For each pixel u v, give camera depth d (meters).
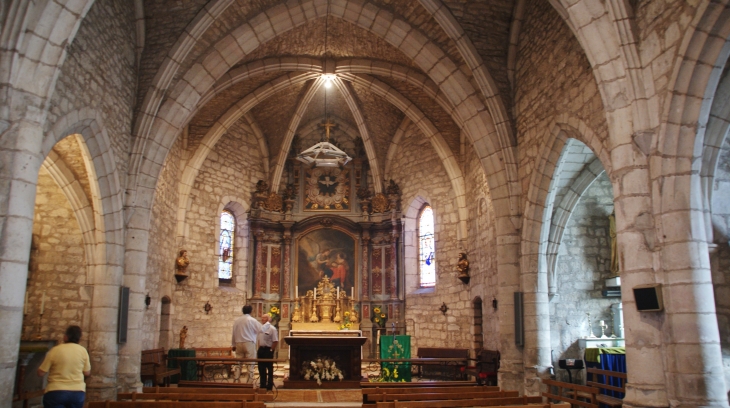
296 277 20.19
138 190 11.77
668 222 7.35
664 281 7.35
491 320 14.46
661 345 7.34
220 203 18.34
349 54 16.09
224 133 18.47
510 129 12.62
